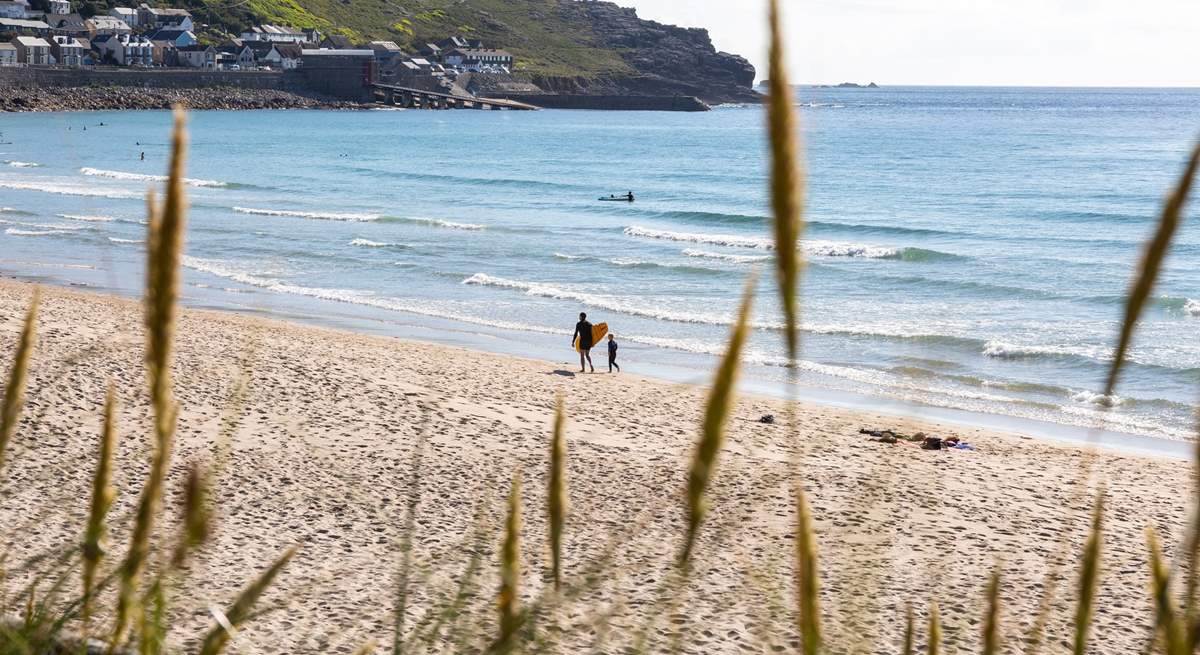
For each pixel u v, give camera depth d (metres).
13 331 24.92
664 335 37.12
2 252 49.84
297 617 11.20
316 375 24.16
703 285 46.81
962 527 16.53
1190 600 1.35
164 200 1.41
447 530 14.95
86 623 1.93
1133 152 128.00
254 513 15.12
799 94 1.12
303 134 157.25
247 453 17.84
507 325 38.59
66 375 20.05
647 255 55.38
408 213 73.12
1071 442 25.16
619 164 117.00
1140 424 27.36
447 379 26.53
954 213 74.25
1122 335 1.22
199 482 1.65
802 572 1.45
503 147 139.75
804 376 31.30
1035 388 30.75
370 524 15.04
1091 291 44.91
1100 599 13.71
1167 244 1.21
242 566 12.81
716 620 10.79
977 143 147.75
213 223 64.62
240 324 33.03
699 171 109.44
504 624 1.80
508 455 19.39
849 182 95.94
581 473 18.50
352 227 64.81
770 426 23.19
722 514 15.21
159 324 1.46
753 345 35.06
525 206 78.62
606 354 34.16
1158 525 17.53
